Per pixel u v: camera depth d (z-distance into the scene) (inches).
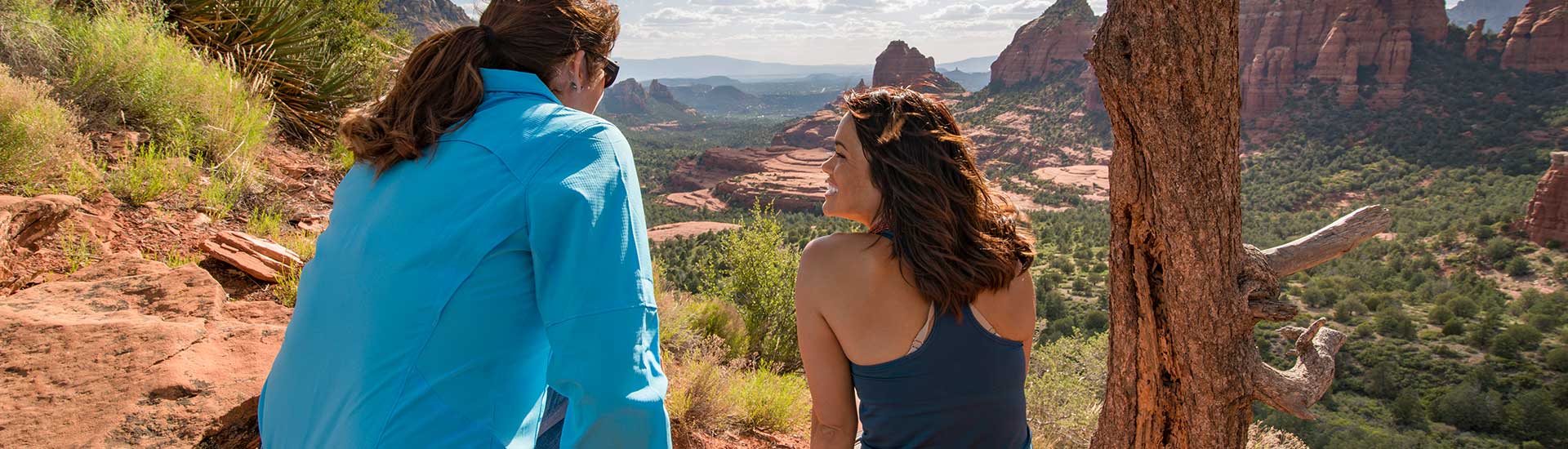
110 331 82.6
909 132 46.9
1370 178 4254.4
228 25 233.0
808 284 48.4
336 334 38.1
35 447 63.7
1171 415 52.2
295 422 39.2
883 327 46.8
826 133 6496.1
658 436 37.9
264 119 197.3
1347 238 52.0
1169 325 49.7
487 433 37.0
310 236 158.1
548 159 37.9
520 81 43.1
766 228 310.5
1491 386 1555.1
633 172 41.2
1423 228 3176.7
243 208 159.6
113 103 168.7
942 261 45.2
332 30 295.4
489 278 36.6
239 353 84.7
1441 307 2017.7
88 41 176.6
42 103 141.6
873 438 49.2
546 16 44.5
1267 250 51.5
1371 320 2027.6
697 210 4707.2
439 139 39.9
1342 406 1494.8
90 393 71.9
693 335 210.8
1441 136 4352.9
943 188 45.9
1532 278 2511.1
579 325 36.2
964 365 46.7
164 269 106.3
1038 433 214.5
